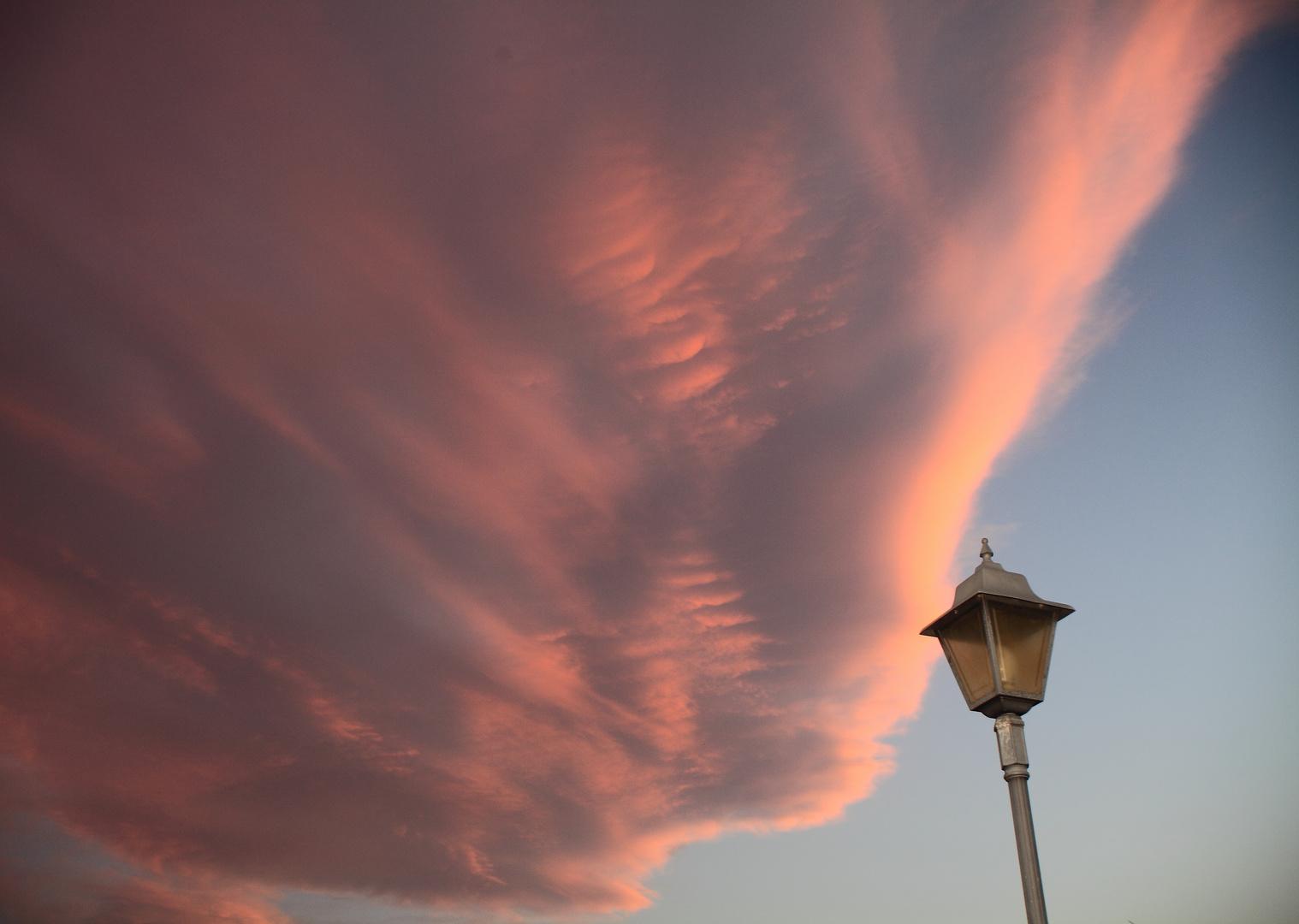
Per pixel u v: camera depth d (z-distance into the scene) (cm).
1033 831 737
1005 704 782
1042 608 820
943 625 856
